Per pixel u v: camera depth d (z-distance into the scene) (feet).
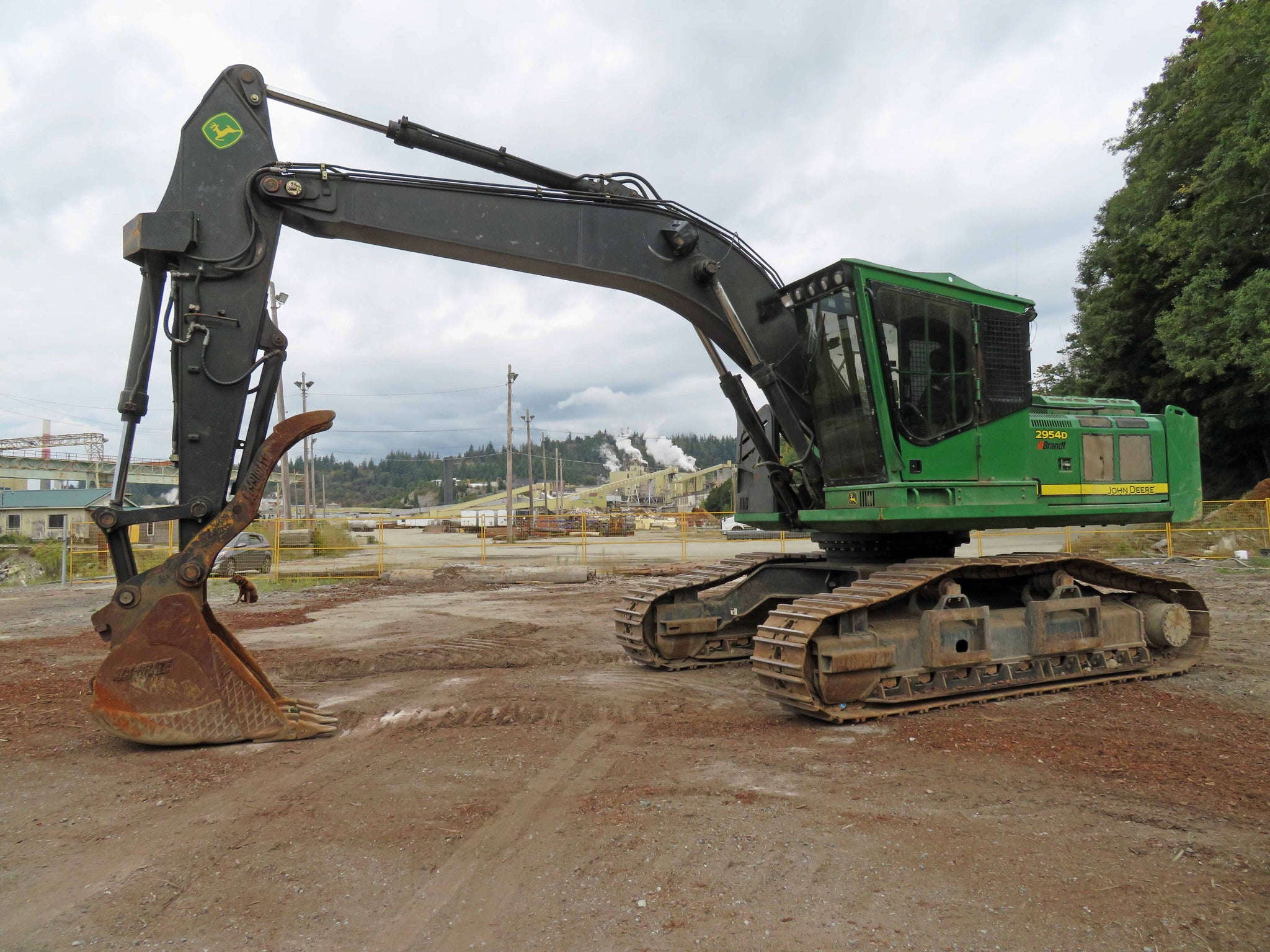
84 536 91.91
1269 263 81.82
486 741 19.60
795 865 12.29
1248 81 79.25
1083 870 11.99
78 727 21.16
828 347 24.21
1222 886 11.42
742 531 102.22
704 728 20.61
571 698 24.26
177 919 10.94
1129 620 26.14
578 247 22.95
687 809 14.71
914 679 22.45
